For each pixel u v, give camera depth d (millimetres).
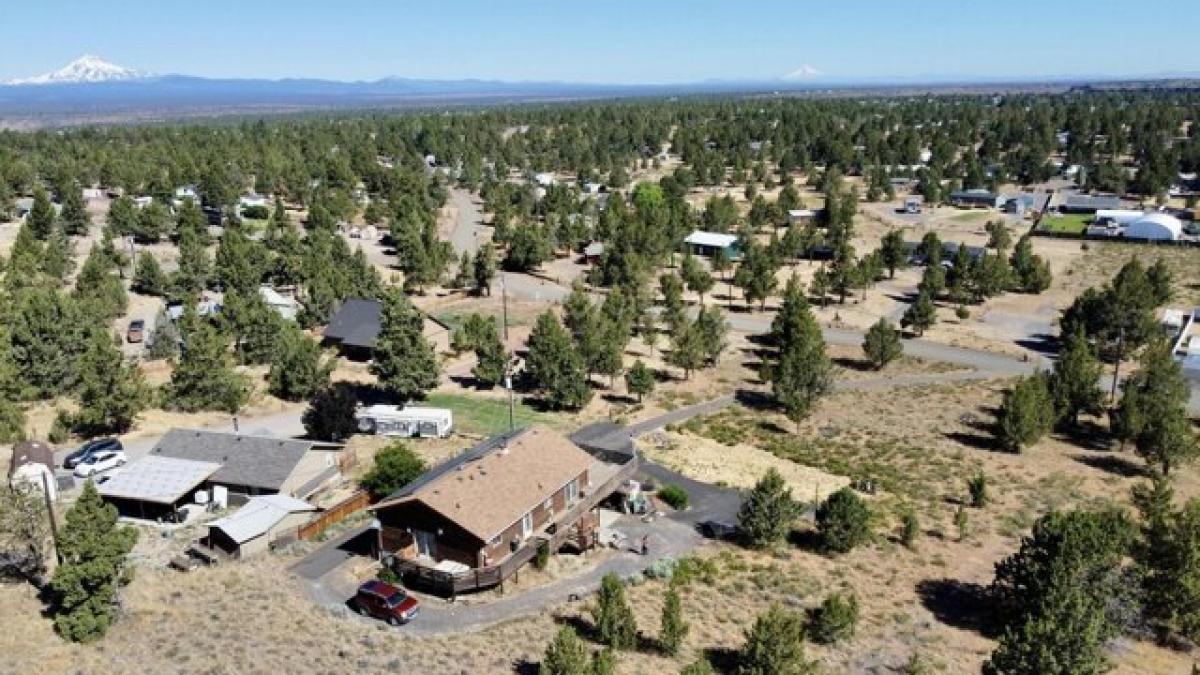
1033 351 102562
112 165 198250
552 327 85312
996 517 61719
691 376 94875
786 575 52594
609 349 88562
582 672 36781
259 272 125062
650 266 134625
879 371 96875
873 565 54438
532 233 141500
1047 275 127438
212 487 59188
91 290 108000
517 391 88375
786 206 175125
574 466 55719
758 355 102812
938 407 85562
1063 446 76062
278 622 43938
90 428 72438
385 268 142500
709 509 61469
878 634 46438
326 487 61781
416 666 40781
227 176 183375
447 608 46781
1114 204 182500
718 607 48469
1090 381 79375
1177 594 45719
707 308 121125
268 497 55938
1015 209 188250
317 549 52875
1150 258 143875
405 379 79188
